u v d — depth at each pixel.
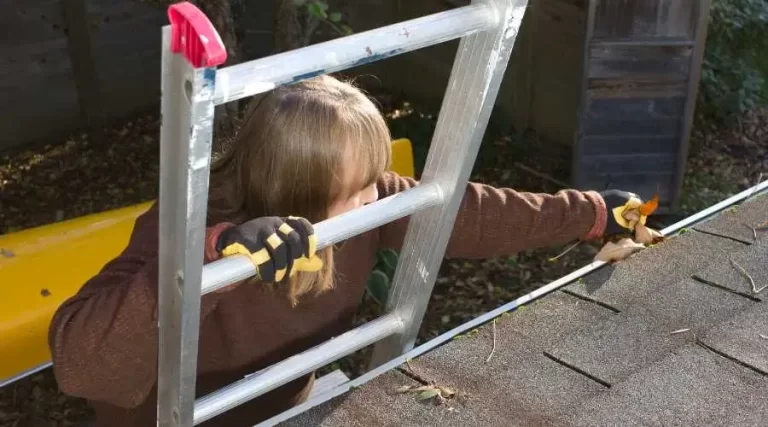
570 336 1.63
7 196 6.05
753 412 1.43
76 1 6.40
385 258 3.55
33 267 3.12
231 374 1.71
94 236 3.34
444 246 1.57
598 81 5.60
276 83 0.99
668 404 1.45
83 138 6.80
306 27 4.45
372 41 1.09
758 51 7.61
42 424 3.91
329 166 1.36
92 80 6.71
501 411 1.44
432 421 1.41
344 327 1.82
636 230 1.92
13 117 6.55
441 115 1.43
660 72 5.55
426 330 4.71
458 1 6.77
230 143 1.61
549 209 1.81
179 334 1.15
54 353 1.30
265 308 1.62
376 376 1.53
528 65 6.60
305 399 1.95
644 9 5.39
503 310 1.72
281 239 1.14
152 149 6.68
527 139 6.79
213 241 1.16
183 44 0.86
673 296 1.75
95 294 1.31
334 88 1.42
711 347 1.59
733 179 6.54
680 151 5.80
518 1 1.23
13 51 6.37
